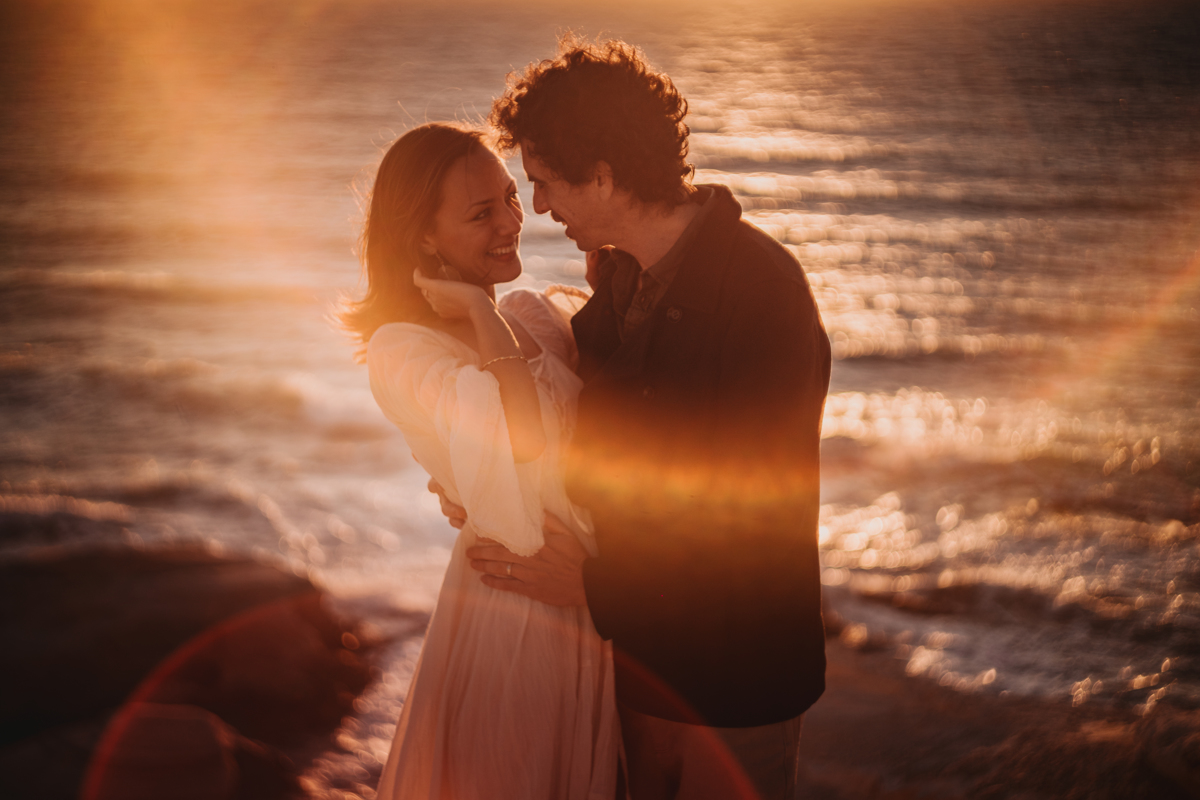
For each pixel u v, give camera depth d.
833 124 57.25
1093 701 4.79
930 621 6.10
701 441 1.83
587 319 2.16
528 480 1.95
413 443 2.10
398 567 7.57
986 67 85.56
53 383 15.14
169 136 52.78
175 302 22.22
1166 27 119.94
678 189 1.86
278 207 35.38
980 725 4.26
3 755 3.11
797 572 1.88
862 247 28.59
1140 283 23.19
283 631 4.58
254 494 9.18
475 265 2.09
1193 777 3.24
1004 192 37.28
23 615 4.22
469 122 2.15
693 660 1.91
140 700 4.04
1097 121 56.00
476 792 2.06
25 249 28.78
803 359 1.76
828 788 3.75
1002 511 9.35
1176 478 10.35
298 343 18.39
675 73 84.44
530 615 2.06
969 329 19.20
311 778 3.80
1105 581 7.12
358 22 159.62
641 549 1.92
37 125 56.75
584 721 2.08
